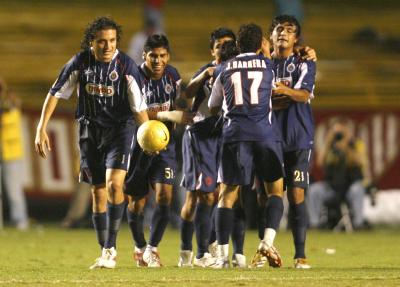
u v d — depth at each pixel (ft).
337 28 310.86
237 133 95.86
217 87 98.32
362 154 193.16
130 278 86.07
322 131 209.97
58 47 289.33
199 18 311.27
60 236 170.19
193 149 104.22
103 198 101.50
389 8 326.85
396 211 206.08
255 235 172.55
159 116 104.63
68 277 88.17
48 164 205.87
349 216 191.93
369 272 94.02
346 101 265.95
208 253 104.99
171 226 196.34
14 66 274.16
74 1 319.27
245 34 98.22
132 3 320.29
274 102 99.60
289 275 88.53
